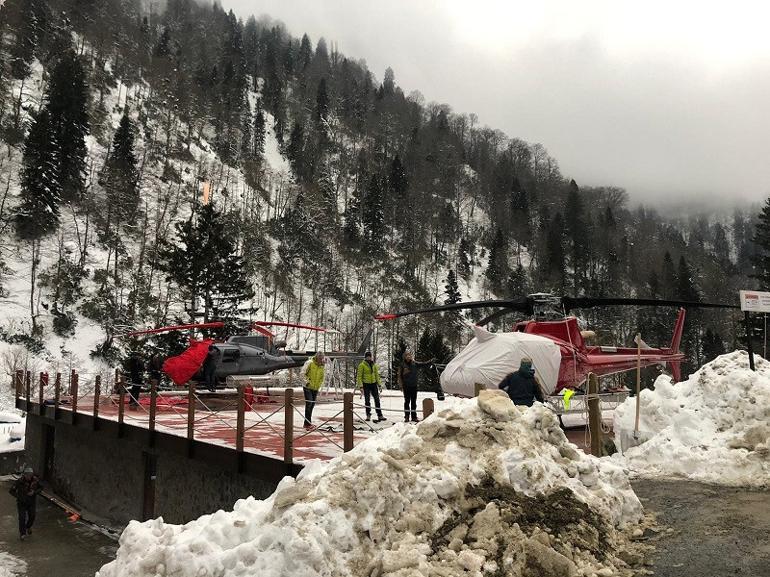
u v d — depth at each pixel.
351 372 36.06
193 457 10.18
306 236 81.06
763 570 4.28
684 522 5.55
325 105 138.12
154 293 56.69
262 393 21.11
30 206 57.00
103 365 45.06
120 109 93.06
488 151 155.38
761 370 8.12
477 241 110.12
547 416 5.82
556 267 97.38
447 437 5.39
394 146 136.38
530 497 5.03
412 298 79.81
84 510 14.97
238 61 143.88
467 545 4.40
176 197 78.00
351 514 4.46
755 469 6.86
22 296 49.84
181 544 4.15
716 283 79.25
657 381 8.77
